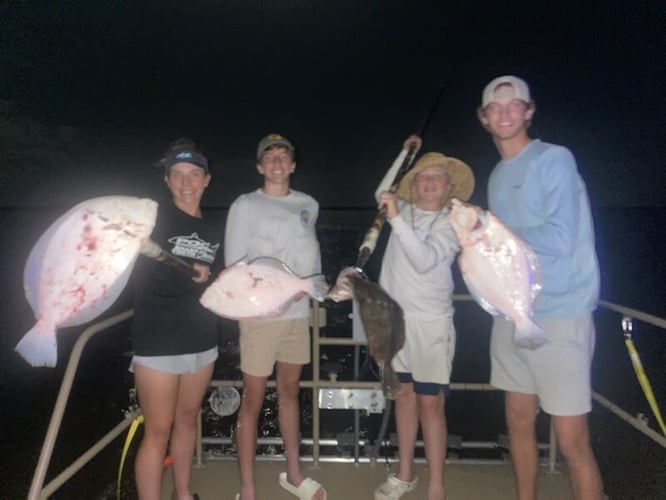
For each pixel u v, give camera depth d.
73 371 2.17
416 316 2.72
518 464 2.69
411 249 2.48
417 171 2.73
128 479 4.48
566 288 2.35
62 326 1.95
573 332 2.37
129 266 2.01
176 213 2.56
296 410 3.07
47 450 1.97
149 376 2.45
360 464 3.55
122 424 2.75
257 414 2.95
